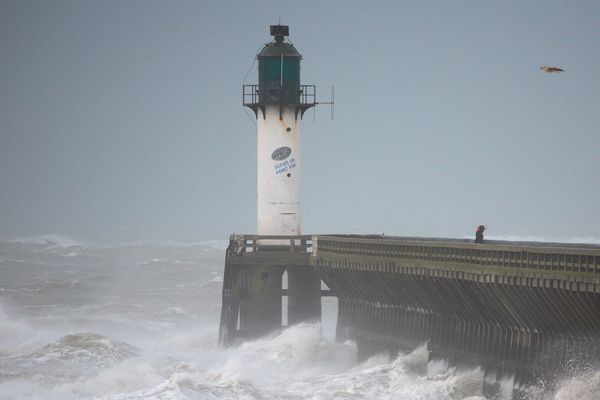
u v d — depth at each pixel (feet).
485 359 623.36
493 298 606.14
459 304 643.45
